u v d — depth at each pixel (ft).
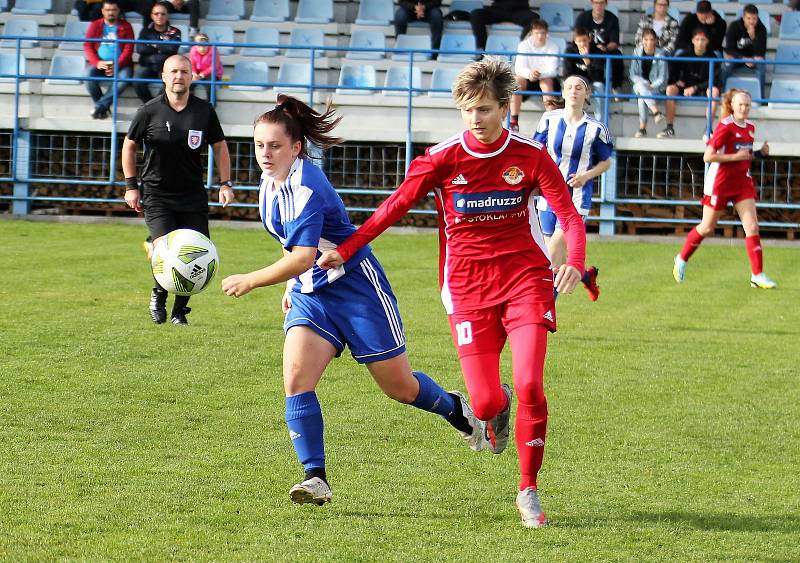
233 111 99.96
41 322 49.70
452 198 26.07
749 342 49.93
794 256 86.02
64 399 36.09
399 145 99.09
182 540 23.36
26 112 100.94
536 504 25.21
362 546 23.27
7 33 112.16
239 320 52.24
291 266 24.97
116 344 45.29
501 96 24.99
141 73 97.60
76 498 26.04
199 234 37.19
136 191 49.01
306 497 24.70
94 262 70.74
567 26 113.70
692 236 67.05
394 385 27.07
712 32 99.86
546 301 26.00
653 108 98.12
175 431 32.65
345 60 107.96
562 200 25.85
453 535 24.20
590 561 22.65
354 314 26.07
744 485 28.68
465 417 28.73
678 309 59.21
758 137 99.19
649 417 36.01
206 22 113.39
